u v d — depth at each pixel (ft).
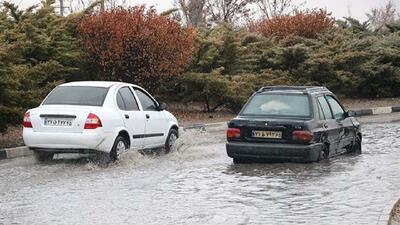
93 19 103.45
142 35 104.01
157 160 67.62
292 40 151.84
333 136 63.62
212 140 86.94
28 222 40.65
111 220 40.68
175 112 119.24
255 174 56.59
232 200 46.01
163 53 106.63
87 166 62.59
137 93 71.97
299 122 59.31
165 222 40.04
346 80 143.95
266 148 59.72
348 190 48.26
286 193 47.85
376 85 152.56
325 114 63.77
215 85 117.08
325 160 62.44
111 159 64.69
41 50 97.96
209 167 61.67
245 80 122.31
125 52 104.37
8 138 82.69
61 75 99.96
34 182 54.60
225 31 127.34
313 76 143.95
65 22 105.40
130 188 51.26
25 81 83.71
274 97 62.90
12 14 104.53
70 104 65.41
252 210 42.78
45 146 63.57
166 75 108.47
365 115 126.62
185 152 73.67
